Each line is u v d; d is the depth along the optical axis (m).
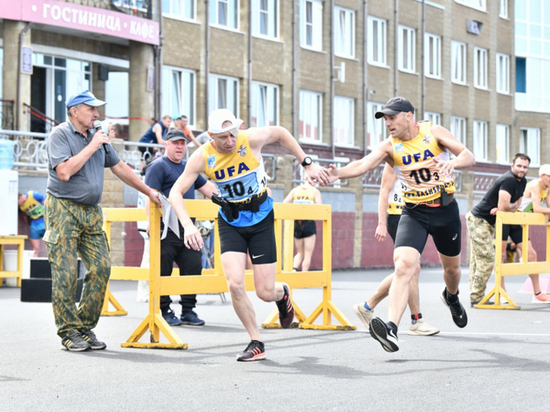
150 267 10.22
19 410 6.80
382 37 45.31
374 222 32.16
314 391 7.46
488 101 52.84
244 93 37.12
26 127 28.02
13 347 10.20
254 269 9.18
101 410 6.79
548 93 57.19
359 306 11.02
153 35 31.77
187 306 12.48
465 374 8.27
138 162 24.23
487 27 52.72
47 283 15.88
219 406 6.90
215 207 11.03
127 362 9.08
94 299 10.04
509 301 15.37
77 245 10.05
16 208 20.08
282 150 38.72
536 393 7.34
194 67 34.72
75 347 9.84
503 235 15.89
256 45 37.66
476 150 52.44
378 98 44.56
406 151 9.51
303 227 20.11
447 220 9.62
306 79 40.25
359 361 9.10
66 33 30.16
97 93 31.83
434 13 48.44
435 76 48.56
